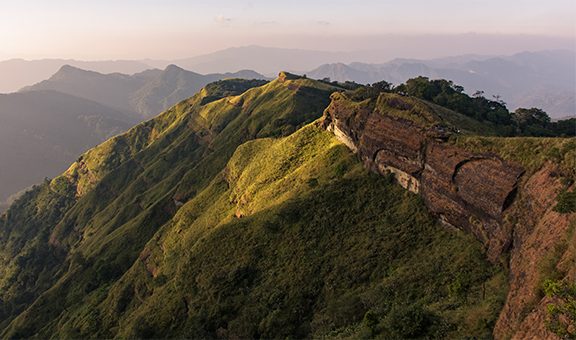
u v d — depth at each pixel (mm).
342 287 54906
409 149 61781
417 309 36906
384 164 68125
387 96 70625
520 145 44375
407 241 55812
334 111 90375
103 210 199125
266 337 53594
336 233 64000
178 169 184750
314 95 172500
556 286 21156
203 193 124938
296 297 56844
